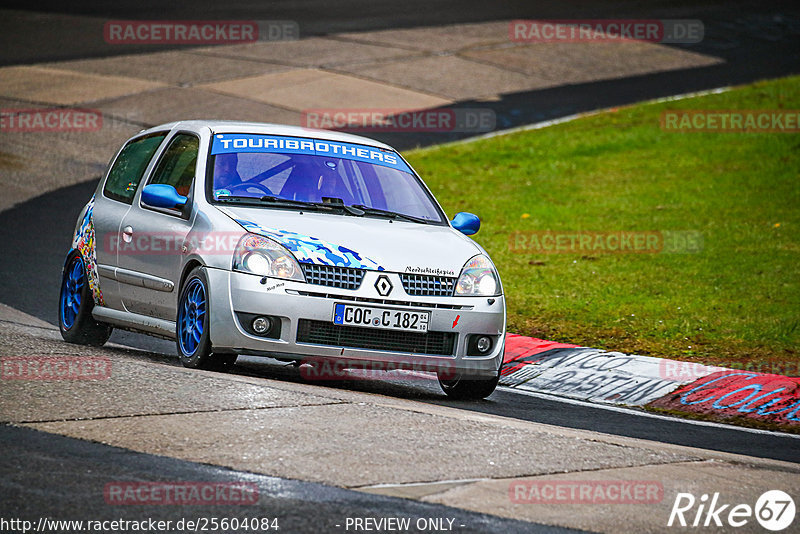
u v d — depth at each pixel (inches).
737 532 627.5
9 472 629.9
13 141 2714.1
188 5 4724.4
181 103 3097.9
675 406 1144.2
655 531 615.8
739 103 3065.9
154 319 1103.0
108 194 1244.5
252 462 678.5
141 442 703.7
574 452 768.3
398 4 4896.7
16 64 3516.2
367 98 3230.8
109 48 3806.6
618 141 2790.4
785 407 1113.4
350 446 728.3
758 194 2290.8
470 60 3754.9
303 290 957.2
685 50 3966.5
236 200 1055.0
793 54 3919.8
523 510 629.0
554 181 2485.2
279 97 3191.4
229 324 961.5
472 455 734.5
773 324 1464.1
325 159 1145.4
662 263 1834.4
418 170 2561.5
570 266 1831.9
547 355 1316.4
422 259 1014.4
